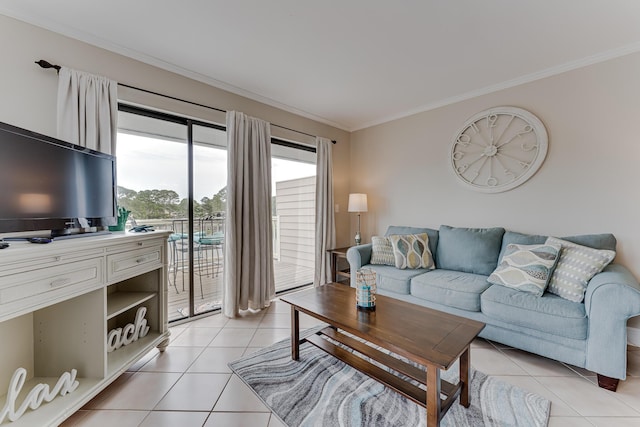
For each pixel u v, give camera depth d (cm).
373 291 179
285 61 238
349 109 349
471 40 209
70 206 158
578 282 183
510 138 275
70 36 192
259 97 305
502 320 197
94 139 193
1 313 106
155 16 180
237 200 277
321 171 372
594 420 137
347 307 180
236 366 185
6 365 142
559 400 152
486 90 288
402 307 181
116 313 166
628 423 135
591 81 232
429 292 239
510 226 278
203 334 235
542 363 190
